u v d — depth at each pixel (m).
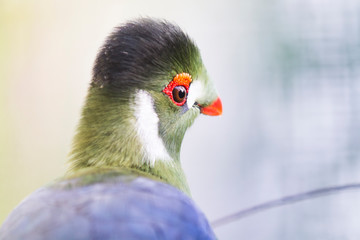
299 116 12.91
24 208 7.22
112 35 8.77
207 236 7.60
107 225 6.63
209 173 13.57
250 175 13.24
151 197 7.27
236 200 13.27
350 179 12.55
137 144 8.72
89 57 14.98
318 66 12.81
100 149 8.71
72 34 15.03
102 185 7.50
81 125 8.84
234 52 13.57
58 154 14.90
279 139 13.07
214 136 13.58
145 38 8.73
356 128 12.66
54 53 15.13
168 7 14.13
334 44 12.72
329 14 12.74
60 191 7.38
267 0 13.22
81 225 6.60
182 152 13.64
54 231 6.58
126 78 8.66
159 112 8.86
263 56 13.33
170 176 8.92
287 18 13.08
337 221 12.43
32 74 15.16
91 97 8.82
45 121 15.02
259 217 12.90
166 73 8.80
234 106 13.50
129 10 14.64
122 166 8.67
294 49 13.01
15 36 15.16
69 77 15.05
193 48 9.09
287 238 12.66
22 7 15.19
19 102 15.11
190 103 9.20
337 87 12.74
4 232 7.09
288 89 13.03
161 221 6.99
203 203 13.47
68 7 15.07
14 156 14.83
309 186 12.70
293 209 12.66
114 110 8.68
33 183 14.72
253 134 13.31
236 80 13.52
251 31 13.44
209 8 13.84
